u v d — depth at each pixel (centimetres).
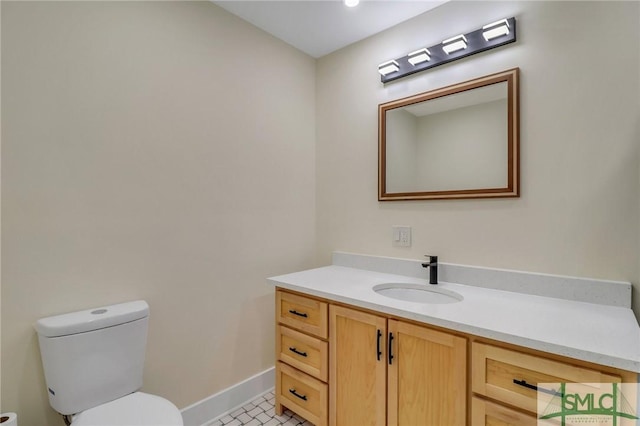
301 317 174
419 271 189
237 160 198
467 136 171
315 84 247
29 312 124
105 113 144
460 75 174
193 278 177
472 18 170
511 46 157
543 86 148
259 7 188
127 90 151
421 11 188
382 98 208
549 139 147
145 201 158
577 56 140
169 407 124
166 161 165
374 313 143
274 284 185
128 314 136
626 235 130
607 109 133
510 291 156
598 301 135
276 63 220
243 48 200
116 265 148
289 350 182
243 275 202
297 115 235
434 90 183
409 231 195
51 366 119
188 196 174
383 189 205
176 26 169
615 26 132
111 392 131
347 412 154
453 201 177
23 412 123
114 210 147
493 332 107
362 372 148
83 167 138
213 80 185
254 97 207
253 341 208
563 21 143
